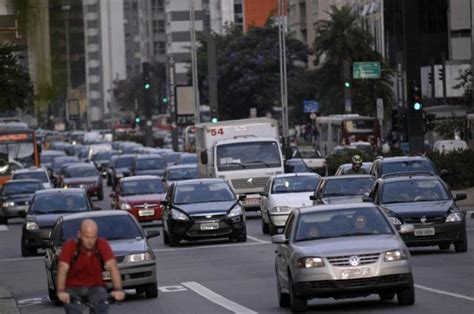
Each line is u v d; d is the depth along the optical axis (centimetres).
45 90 8556
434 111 16212
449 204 6512
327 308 4497
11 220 12488
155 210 10144
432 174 7231
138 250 5103
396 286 4319
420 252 6675
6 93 8638
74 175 15025
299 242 4484
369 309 4372
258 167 10512
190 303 4956
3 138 15362
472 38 16162
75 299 3142
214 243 8225
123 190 10481
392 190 6625
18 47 8650
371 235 4484
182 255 7444
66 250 3128
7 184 12006
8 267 7450
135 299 5178
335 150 14938
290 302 4494
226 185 8431
